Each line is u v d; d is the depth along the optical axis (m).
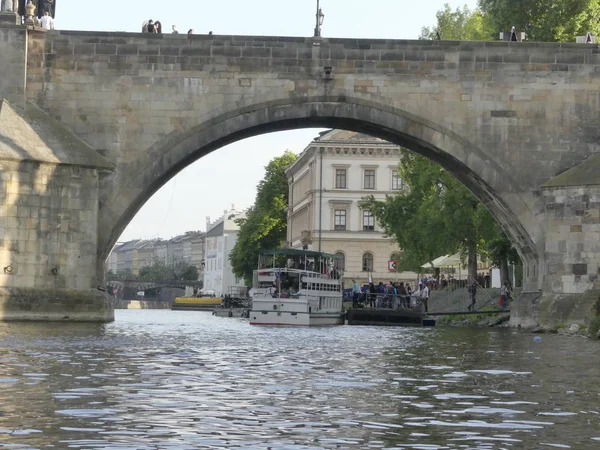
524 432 23.52
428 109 77.06
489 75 77.38
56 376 32.66
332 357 44.56
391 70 76.88
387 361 42.50
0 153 69.50
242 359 42.41
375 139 195.00
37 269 70.62
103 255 74.50
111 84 75.19
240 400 28.02
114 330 64.38
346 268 195.12
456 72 77.19
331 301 102.38
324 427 23.78
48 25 78.00
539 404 28.14
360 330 81.62
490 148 77.44
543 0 98.19
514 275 123.75
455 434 23.16
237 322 107.94
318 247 193.50
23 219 70.25
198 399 28.02
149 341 53.72
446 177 106.25
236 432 22.89
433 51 77.06
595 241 75.62
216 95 75.88
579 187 75.69
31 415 24.45
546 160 77.69
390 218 117.19
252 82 76.00
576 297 75.12
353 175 195.38
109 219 74.25
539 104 77.69
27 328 60.34
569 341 59.84
